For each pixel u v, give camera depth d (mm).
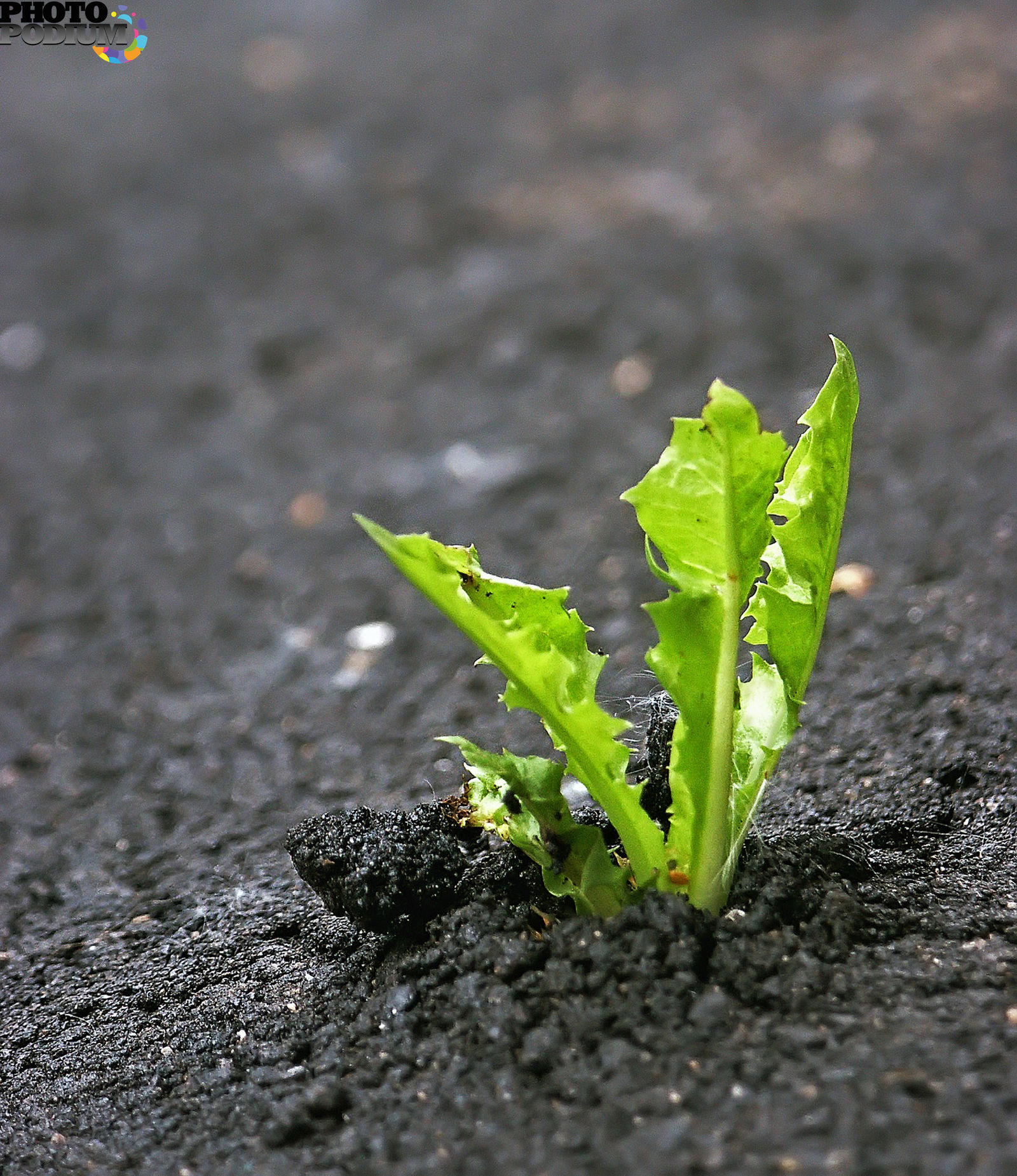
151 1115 494
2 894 561
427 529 735
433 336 978
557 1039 482
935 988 484
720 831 489
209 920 542
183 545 764
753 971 486
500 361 922
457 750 585
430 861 502
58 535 791
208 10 2041
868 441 723
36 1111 501
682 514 483
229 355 999
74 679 640
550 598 492
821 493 493
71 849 572
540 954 491
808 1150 461
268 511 791
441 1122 477
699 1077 474
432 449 833
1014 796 535
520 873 505
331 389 933
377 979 504
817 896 497
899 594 604
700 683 485
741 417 476
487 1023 486
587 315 955
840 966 489
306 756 593
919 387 769
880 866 516
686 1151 464
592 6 1777
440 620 649
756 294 928
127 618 694
